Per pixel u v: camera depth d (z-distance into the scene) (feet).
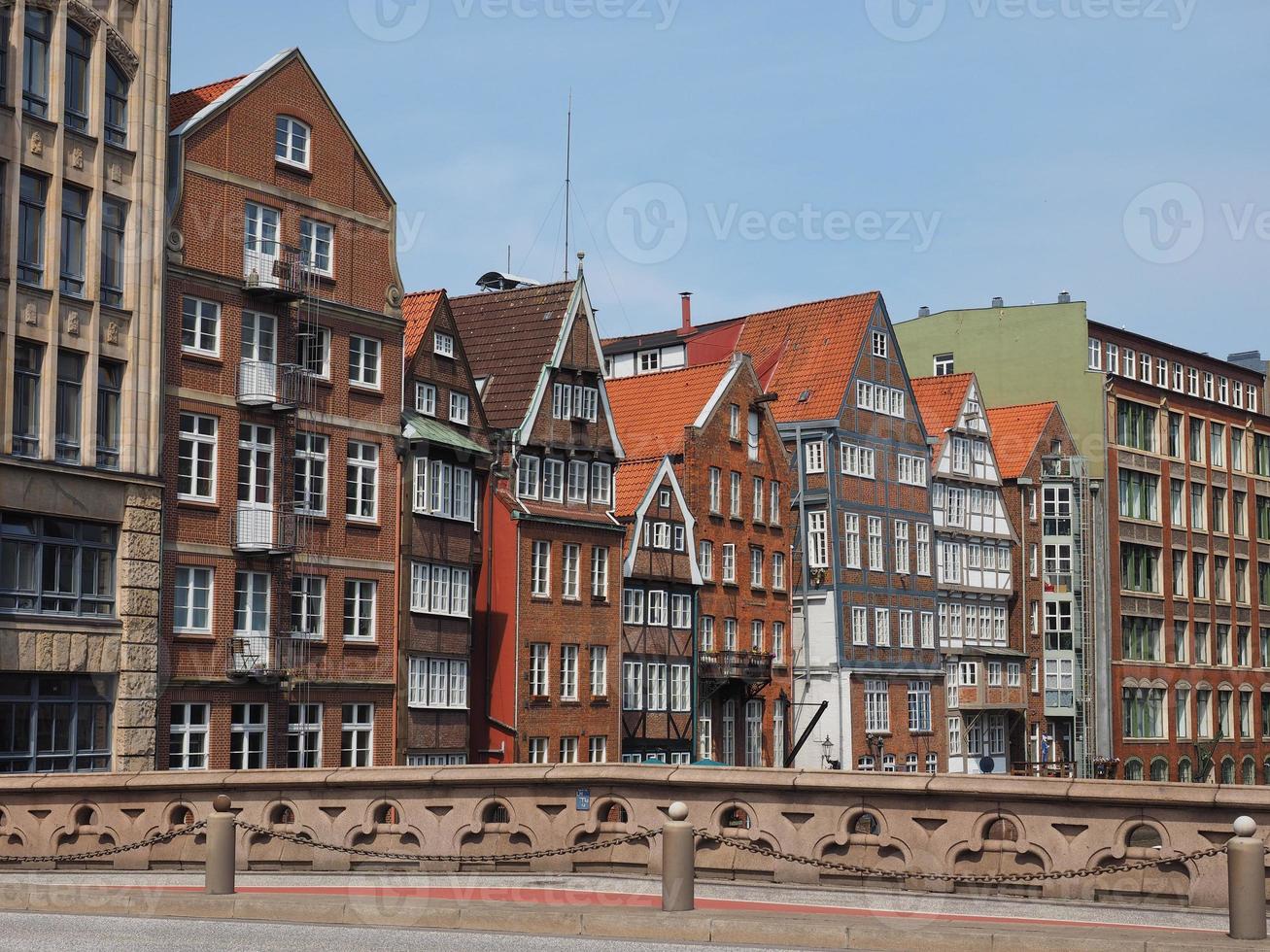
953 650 269.44
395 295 169.07
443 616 171.94
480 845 80.43
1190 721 327.26
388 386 167.43
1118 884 67.62
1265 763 352.28
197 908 70.64
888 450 254.88
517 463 188.34
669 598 207.10
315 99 160.97
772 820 74.23
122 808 87.81
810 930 59.52
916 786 71.20
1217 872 65.87
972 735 273.13
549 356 194.90
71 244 136.67
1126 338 324.39
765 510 230.07
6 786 90.63
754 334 265.13
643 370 279.69
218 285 150.20
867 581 246.88
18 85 131.44
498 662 182.50
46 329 133.08
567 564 190.80
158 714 141.79
